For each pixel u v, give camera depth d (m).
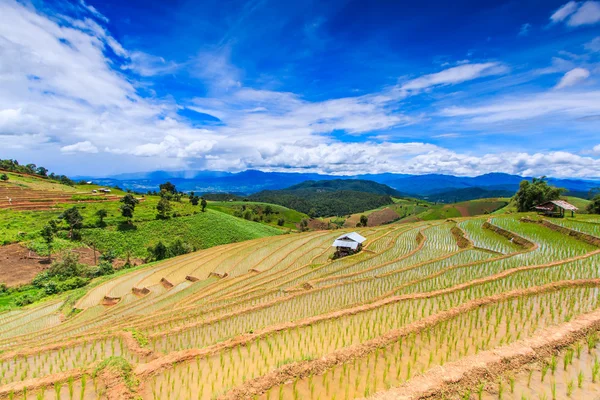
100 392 10.02
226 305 23.97
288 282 30.89
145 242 81.94
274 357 12.30
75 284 53.47
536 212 61.38
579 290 17.19
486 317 14.33
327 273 31.83
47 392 10.27
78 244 73.12
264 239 72.44
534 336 10.98
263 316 19.58
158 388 10.36
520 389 8.84
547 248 30.48
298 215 188.62
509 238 38.59
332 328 14.82
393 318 15.76
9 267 57.72
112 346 15.36
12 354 15.21
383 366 10.74
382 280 25.59
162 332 17.30
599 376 9.37
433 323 13.59
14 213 81.88
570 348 10.53
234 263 51.84
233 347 12.96
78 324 31.83
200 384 10.55
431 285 22.20
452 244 40.72
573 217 51.47
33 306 44.66
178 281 47.12
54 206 92.94
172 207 109.69
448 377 8.78
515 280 20.47
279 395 9.34
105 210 91.75
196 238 90.56
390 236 52.22
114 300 41.94
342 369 10.56
